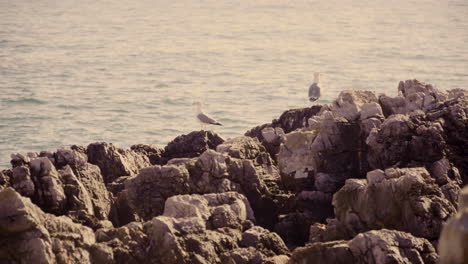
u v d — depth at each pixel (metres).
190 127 47.59
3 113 50.62
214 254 16.36
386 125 19.88
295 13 165.50
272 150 23.94
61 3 187.88
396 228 16.89
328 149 20.67
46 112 51.25
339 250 14.98
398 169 17.72
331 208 19.88
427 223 16.28
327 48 99.00
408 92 23.78
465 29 124.94
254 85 65.25
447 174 18.95
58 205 18.33
